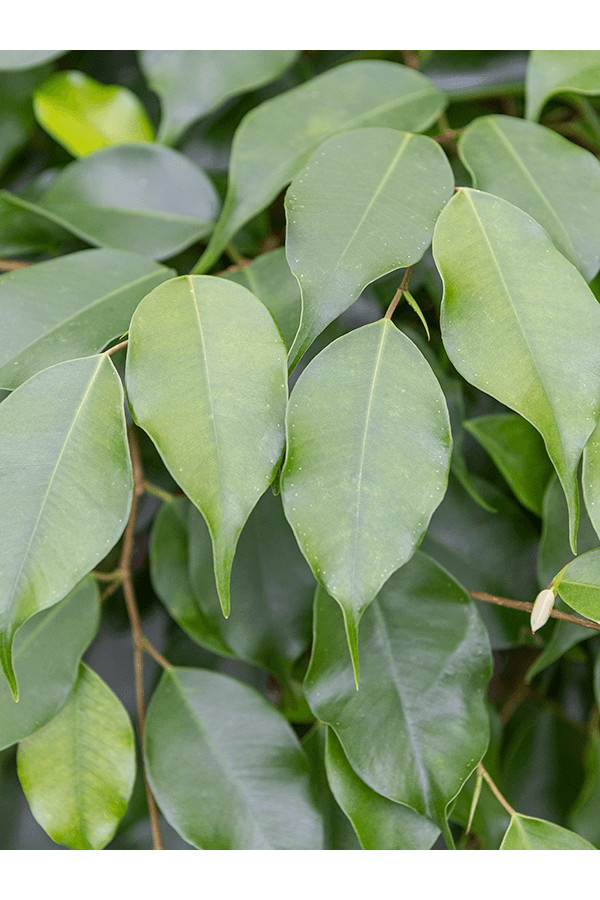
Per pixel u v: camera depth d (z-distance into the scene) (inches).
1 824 23.0
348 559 16.4
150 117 24.0
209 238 22.0
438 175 17.8
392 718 18.1
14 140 22.9
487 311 16.9
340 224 17.1
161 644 23.6
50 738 18.9
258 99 22.9
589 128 21.9
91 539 16.7
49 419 16.9
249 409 16.6
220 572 16.2
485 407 22.6
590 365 16.7
